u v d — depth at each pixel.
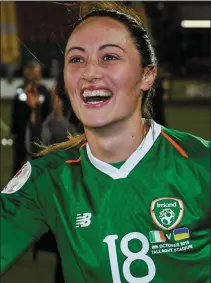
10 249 1.31
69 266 1.27
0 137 5.96
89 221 1.24
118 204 1.24
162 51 16.28
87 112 1.19
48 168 1.32
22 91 3.96
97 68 1.18
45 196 1.29
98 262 1.23
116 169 1.25
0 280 3.74
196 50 16.64
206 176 1.24
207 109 15.01
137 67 1.22
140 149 1.26
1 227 1.30
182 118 13.05
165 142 1.28
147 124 1.31
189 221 1.23
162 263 1.22
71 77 1.20
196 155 1.26
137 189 1.24
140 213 1.23
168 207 1.23
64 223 1.27
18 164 4.28
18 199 1.31
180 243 1.22
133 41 1.21
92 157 1.27
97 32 1.20
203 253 1.23
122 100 1.19
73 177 1.29
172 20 15.88
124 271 1.22
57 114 2.34
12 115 4.17
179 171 1.25
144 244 1.22
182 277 1.23
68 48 1.22
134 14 1.30
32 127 3.77
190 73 16.20
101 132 1.22
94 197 1.25
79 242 1.25
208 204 1.24
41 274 3.86
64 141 1.45
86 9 1.39
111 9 1.32
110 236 1.22
